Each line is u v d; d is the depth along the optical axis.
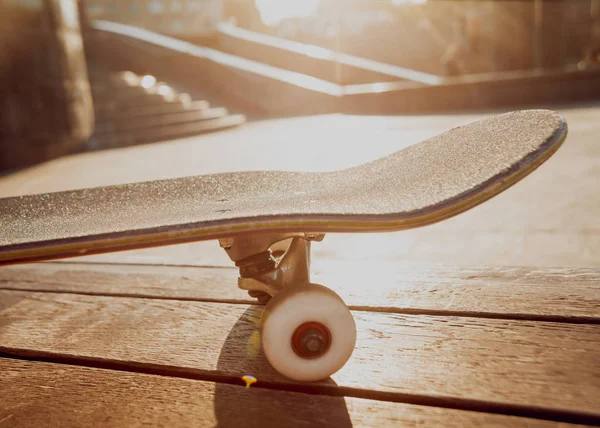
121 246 0.60
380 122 9.94
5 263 0.59
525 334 1.00
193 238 0.61
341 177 1.06
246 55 18.05
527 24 15.39
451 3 28.31
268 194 0.97
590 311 1.06
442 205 0.62
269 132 9.69
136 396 0.91
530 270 1.33
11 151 7.55
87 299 1.42
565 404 0.78
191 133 10.76
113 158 7.63
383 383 0.87
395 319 1.11
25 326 1.26
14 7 7.59
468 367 0.90
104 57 16.44
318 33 31.83
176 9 46.78
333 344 0.82
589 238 2.21
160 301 1.36
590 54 13.59
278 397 0.87
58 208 0.95
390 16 30.44
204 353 1.03
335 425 0.78
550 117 0.73
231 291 1.38
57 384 0.97
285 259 0.90
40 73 8.09
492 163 0.69
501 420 0.77
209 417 0.83
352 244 2.46
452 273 1.36
